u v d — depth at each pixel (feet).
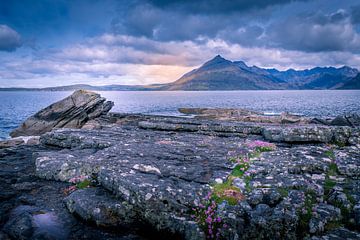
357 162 47.06
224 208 34.83
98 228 37.40
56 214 40.68
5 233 36.35
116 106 450.30
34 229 36.27
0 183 52.85
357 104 419.33
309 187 37.76
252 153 57.06
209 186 40.32
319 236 30.48
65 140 80.33
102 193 42.60
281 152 55.11
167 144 67.67
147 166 47.32
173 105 473.26
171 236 35.60
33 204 44.06
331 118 159.12
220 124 97.66
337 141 64.03
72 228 37.32
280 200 35.06
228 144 67.87
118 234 36.83
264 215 32.53
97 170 50.47
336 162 47.21
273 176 42.19
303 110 323.16
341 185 40.11
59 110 162.20
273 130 73.46
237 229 32.50
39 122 160.35
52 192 48.83
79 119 164.66
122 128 108.78
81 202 39.70
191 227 33.86
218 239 32.73
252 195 36.58
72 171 53.47
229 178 43.11
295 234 31.14
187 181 42.73
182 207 36.37
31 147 83.20
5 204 43.96
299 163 46.65
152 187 38.60
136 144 66.03
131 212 38.01
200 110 278.67
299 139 66.59
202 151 59.62
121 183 40.65
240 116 194.18
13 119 243.40
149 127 105.29
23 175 57.47
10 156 72.69
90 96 173.47
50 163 56.24
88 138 76.07
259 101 591.78
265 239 31.68
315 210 33.47
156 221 36.50
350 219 32.91
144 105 478.18
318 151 54.39
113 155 55.52
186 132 98.12
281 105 434.71
